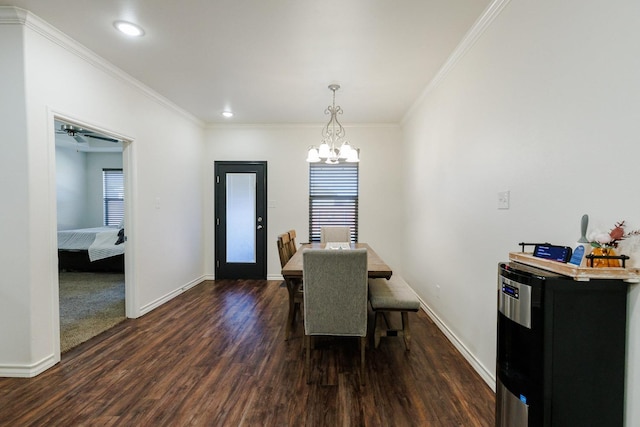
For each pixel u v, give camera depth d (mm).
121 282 4723
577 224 1300
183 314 3359
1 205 2104
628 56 1069
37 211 2162
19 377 2104
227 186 4918
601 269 1057
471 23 2127
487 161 2057
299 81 3148
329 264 2092
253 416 1729
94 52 2570
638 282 1041
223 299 3904
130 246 3219
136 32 2275
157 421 1685
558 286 1067
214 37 2338
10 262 2109
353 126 4801
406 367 2266
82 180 7012
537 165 1560
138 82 3184
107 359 2361
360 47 2465
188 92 3480
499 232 1912
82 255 5324
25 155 2096
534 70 1579
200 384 2035
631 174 1064
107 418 1705
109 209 7176
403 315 2551
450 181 2699
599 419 1087
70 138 5832
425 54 2566
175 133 4020
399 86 3266
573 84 1320
